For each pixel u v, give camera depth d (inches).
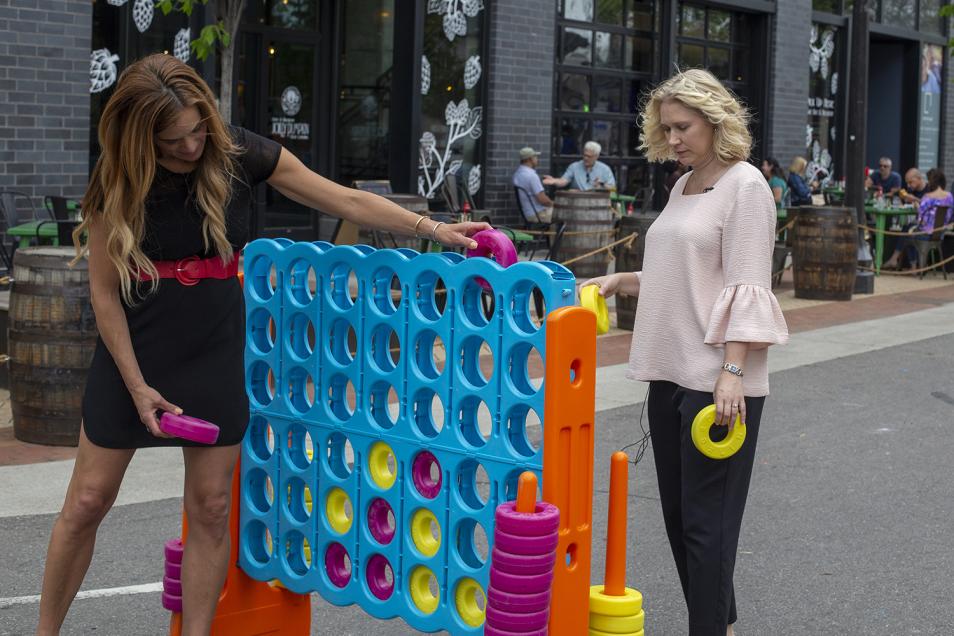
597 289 131.5
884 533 223.6
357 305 140.2
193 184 129.0
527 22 650.8
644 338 144.2
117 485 137.1
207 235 130.4
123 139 123.2
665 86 141.0
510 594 117.5
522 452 128.8
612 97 723.4
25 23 443.8
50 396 267.9
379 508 143.3
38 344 266.2
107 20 479.8
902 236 695.1
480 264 127.3
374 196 138.8
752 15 821.9
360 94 622.2
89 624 173.9
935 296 594.2
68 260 264.1
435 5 608.7
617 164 732.7
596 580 197.0
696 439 134.5
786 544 216.4
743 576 199.6
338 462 146.1
